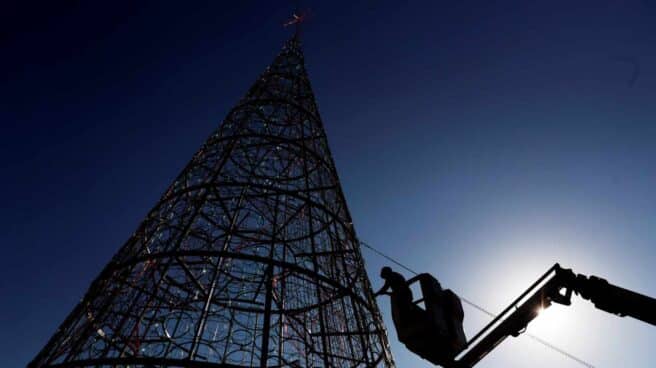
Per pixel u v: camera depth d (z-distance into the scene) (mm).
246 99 19484
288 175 16672
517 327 11195
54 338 9938
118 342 9305
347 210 16141
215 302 14219
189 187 12844
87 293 11031
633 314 10109
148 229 12281
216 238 13031
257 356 11820
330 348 11953
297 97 21031
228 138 15641
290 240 14375
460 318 11336
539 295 11297
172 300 12586
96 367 8523
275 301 14977
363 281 13250
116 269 10578
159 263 11055
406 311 10938
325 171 16703
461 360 11023
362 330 11188
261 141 16125
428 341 10477
